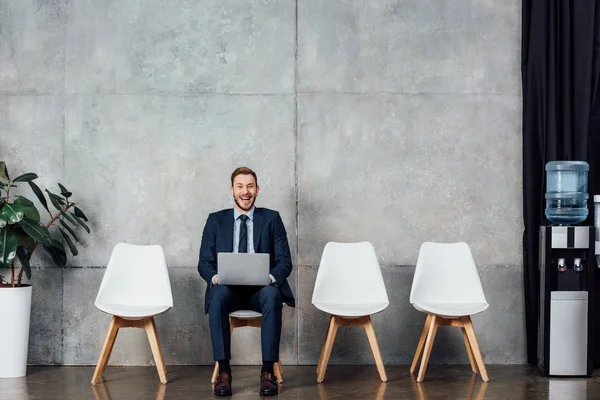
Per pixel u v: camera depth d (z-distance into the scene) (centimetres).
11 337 509
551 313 508
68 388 473
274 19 564
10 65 564
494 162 565
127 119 562
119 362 557
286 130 562
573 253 521
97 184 561
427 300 518
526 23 559
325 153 562
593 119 557
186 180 561
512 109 566
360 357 560
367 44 565
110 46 562
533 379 502
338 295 515
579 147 547
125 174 561
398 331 560
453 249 529
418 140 564
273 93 562
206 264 491
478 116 565
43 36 564
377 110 564
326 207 562
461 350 561
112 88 562
